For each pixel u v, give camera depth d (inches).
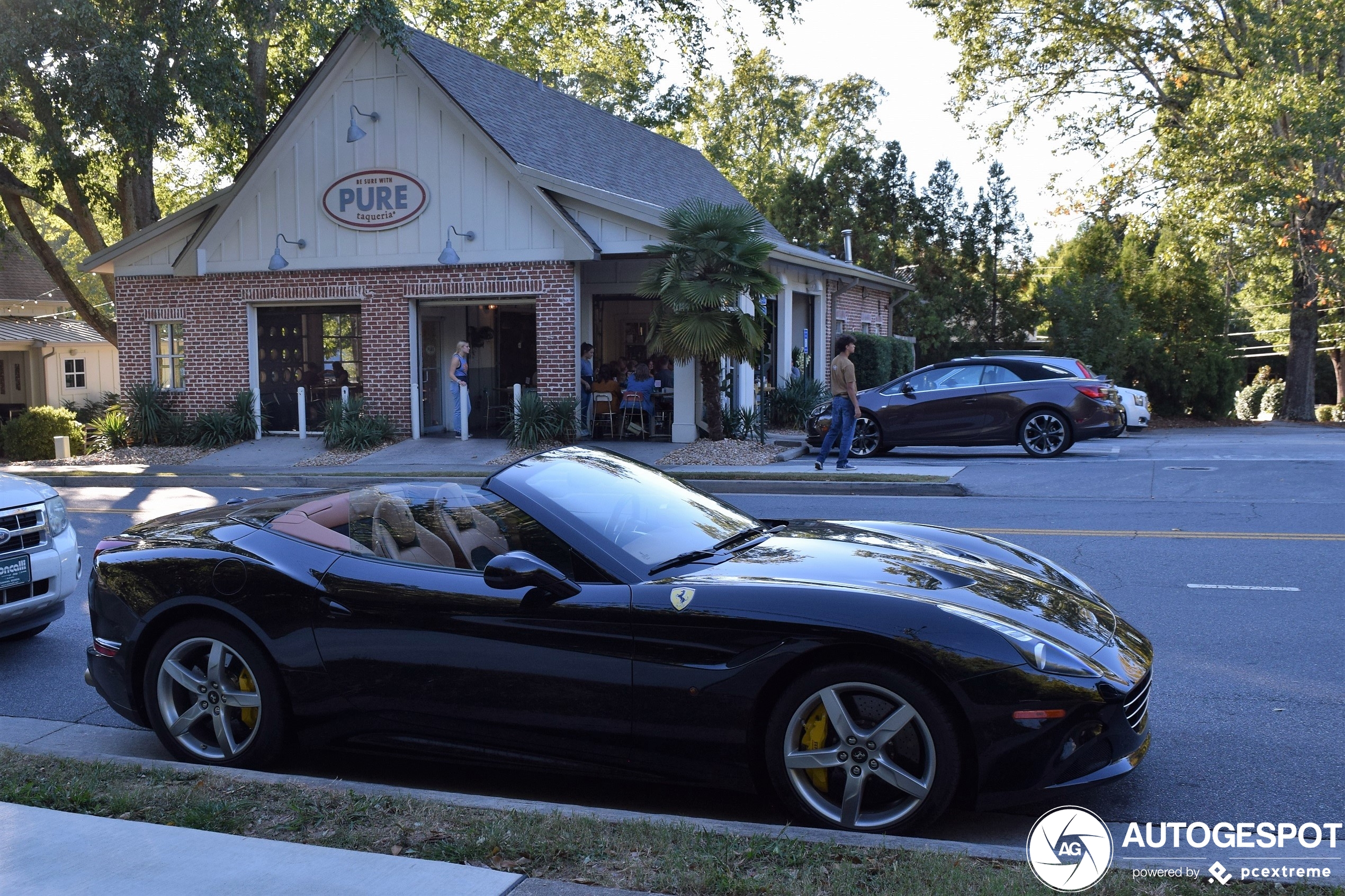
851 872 122.5
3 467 745.6
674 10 1041.5
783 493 528.4
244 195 755.4
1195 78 1068.5
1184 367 1155.3
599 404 732.7
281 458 710.5
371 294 735.1
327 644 169.9
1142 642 165.2
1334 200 1003.3
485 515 177.2
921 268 1344.7
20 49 645.3
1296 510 422.6
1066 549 356.5
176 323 798.5
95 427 864.9
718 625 149.3
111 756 174.1
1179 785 168.1
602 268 783.1
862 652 145.0
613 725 155.6
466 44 1206.9
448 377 786.8
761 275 627.2
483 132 685.3
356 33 703.7
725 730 149.7
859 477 534.3
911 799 142.3
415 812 144.8
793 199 1390.3
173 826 141.4
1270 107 917.2
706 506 201.2
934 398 642.2
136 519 499.2
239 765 176.6
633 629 153.5
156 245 791.7
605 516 177.9
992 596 157.9
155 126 707.4
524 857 129.7
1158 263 1226.6
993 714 139.0
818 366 926.4
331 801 149.5
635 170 863.7
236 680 179.6
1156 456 620.7
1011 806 141.7
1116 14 1091.3
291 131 738.2
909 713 141.1
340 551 177.9
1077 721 140.8
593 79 1513.3
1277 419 1224.8
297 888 122.5
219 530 190.7
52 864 130.2
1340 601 278.4
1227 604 278.5
